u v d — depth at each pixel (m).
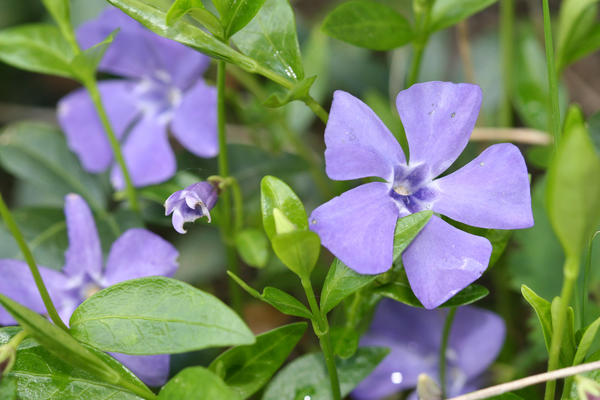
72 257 0.23
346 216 0.19
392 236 0.19
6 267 0.22
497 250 0.20
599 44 0.24
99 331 0.19
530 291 0.19
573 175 0.17
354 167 0.19
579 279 0.22
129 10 0.20
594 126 0.24
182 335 0.19
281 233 0.18
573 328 0.19
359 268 0.19
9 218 0.19
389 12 0.23
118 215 0.26
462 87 0.20
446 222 0.19
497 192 0.19
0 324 0.23
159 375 0.21
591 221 0.17
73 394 0.20
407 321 0.25
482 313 0.24
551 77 0.20
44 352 0.20
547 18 0.20
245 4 0.20
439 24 0.23
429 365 0.25
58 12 0.23
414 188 0.20
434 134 0.20
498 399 0.20
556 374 0.19
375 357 0.21
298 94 0.20
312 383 0.21
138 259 0.22
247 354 0.20
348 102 0.19
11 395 0.18
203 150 0.26
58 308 0.23
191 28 0.20
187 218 0.20
